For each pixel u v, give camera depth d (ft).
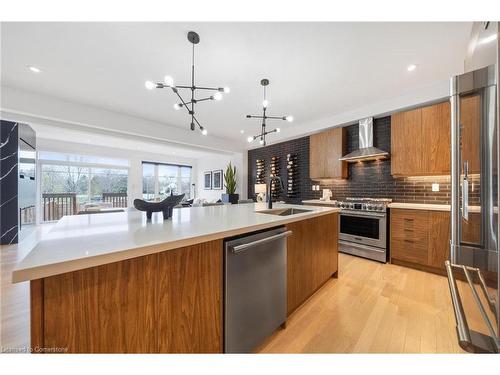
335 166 13.04
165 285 3.01
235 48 6.91
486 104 3.31
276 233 4.81
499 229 2.73
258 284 4.37
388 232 9.95
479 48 3.91
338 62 7.64
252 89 9.82
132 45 6.80
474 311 3.72
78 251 2.43
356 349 4.45
